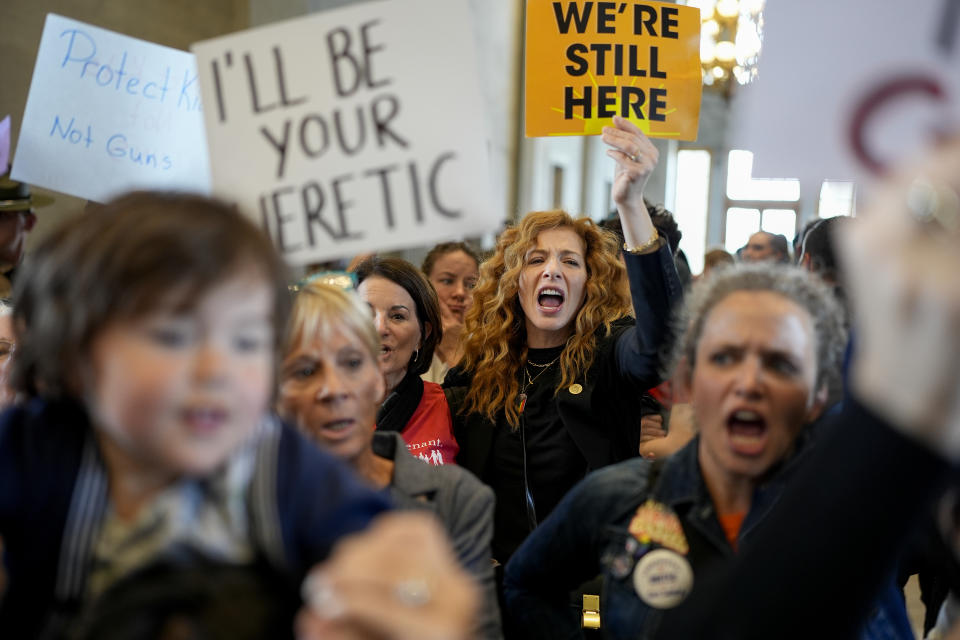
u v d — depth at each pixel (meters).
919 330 0.51
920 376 0.52
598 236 2.62
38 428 0.92
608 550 1.36
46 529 0.88
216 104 1.70
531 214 2.67
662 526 1.32
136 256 0.77
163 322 0.77
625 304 2.60
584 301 2.60
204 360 0.78
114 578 0.86
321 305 1.53
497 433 2.49
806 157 0.86
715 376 1.22
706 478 1.32
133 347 0.78
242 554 0.86
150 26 5.62
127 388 0.77
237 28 6.23
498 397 2.50
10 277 3.09
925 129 0.75
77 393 0.89
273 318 0.88
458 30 1.58
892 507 0.59
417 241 1.59
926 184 0.50
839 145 0.82
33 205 3.18
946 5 0.75
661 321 2.18
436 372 3.97
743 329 1.20
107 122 2.36
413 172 1.60
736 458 1.22
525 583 1.58
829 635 0.62
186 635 0.71
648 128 2.55
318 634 0.60
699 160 19.62
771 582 0.64
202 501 0.86
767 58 0.91
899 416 0.55
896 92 0.77
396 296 2.51
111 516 0.88
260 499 0.87
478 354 2.68
